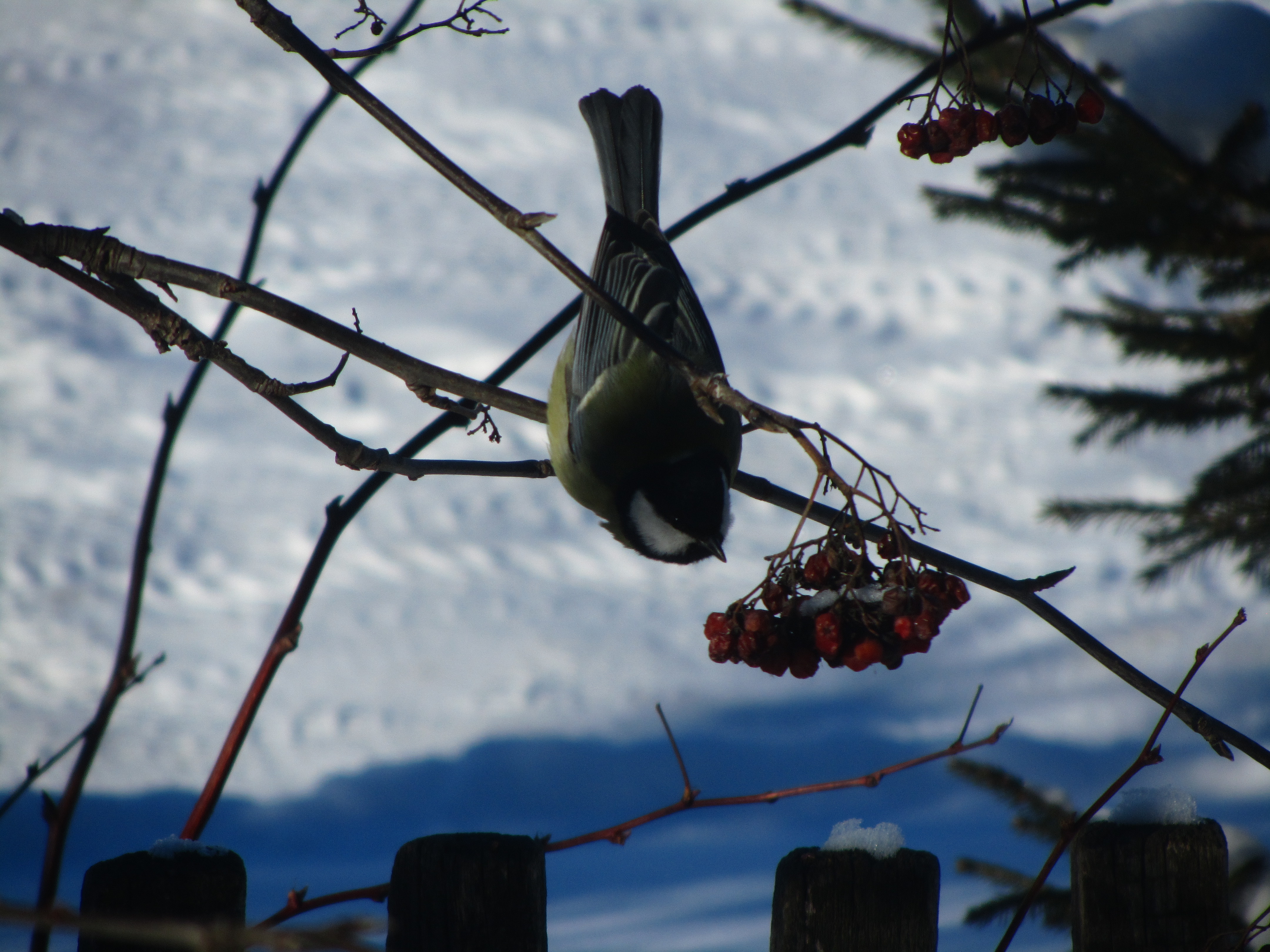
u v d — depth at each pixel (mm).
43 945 3689
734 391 2807
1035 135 3600
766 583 3535
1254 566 6879
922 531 3338
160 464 4180
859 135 4406
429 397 3477
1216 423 6816
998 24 6516
